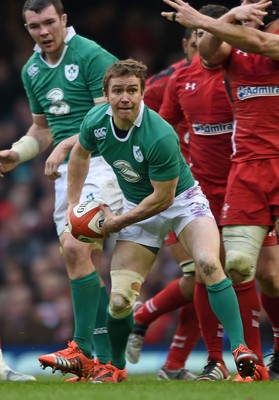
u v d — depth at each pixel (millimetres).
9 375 21031
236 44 19656
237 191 20312
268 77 20047
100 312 21922
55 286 39688
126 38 53500
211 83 21906
